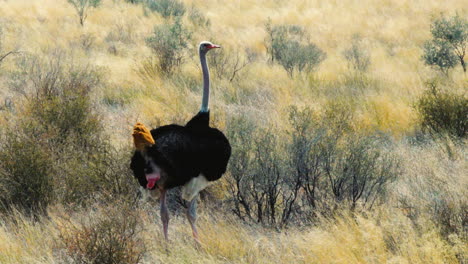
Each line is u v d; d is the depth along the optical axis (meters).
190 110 36.78
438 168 28.56
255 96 41.88
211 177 20.98
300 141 25.84
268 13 88.44
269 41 67.94
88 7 76.94
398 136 35.44
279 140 27.12
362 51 61.56
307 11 89.81
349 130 31.92
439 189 25.95
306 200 25.58
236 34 72.62
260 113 36.28
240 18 84.12
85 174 24.58
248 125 28.31
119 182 25.16
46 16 75.38
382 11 88.19
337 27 78.56
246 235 21.72
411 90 44.50
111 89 42.78
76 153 26.34
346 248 19.33
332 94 43.53
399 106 38.78
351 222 20.97
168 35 55.00
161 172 19.34
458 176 27.05
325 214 23.30
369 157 25.61
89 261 18.78
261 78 48.22
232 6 93.62
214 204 25.52
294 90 43.94
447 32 55.97
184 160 19.73
